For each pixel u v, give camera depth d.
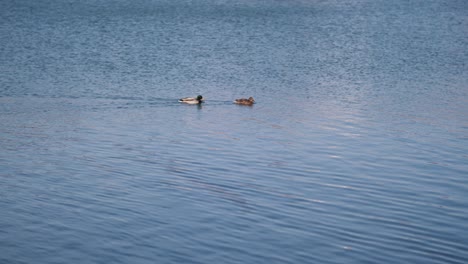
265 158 41.84
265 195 34.66
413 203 34.00
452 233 30.25
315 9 124.56
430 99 60.38
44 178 36.59
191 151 43.25
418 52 84.75
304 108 56.75
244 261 27.14
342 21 110.75
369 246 28.80
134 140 46.03
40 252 27.38
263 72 71.94
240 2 132.00
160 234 29.36
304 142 45.91
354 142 46.09
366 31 101.31
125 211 31.83
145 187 35.53
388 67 75.50
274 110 55.94
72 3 127.25
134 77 68.38
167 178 37.22
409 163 41.19
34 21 106.00
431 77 70.44
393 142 46.12
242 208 32.69
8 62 75.44
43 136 46.66
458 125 51.22
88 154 42.06
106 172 38.12
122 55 79.62
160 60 77.06
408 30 102.56
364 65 76.44
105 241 28.50
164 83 66.06
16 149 42.97
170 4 126.88
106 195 34.00
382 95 61.97
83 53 80.75
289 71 72.69
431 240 29.52
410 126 50.72
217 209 32.47
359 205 33.56
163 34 94.31
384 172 39.22
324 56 81.50
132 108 56.09
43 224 30.00
